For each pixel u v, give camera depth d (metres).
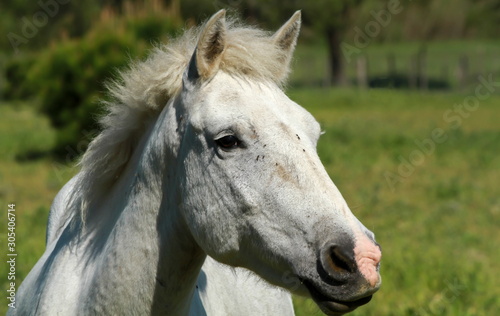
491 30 78.12
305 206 4.25
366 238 4.18
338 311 4.15
